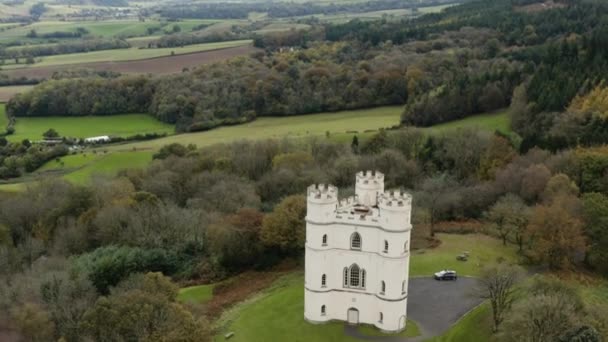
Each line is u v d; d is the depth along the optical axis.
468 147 174.00
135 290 99.56
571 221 124.19
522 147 166.62
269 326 104.94
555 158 154.00
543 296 95.44
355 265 102.06
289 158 174.00
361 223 99.62
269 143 185.12
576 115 164.38
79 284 108.69
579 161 149.75
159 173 169.62
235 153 182.75
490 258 128.62
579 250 125.56
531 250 127.56
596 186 145.25
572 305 95.81
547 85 182.00
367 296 102.44
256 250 132.50
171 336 88.19
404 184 169.25
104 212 142.00
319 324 104.25
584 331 87.88
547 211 126.19
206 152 182.25
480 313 106.00
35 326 94.19
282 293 117.88
